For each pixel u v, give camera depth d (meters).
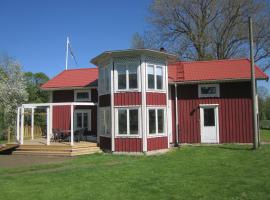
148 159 19.42
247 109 25.58
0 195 11.33
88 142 24.50
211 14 42.09
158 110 22.70
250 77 25.05
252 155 19.58
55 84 29.36
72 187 12.33
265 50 41.00
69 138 26.06
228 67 27.45
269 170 14.81
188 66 28.97
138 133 21.69
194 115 26.53
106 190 11.82
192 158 19.20
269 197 10.55
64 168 16.84
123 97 22.16
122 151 21.98
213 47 42.66
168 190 11.66
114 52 21.92
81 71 30.94
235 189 11.55
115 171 15.45
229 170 15.16
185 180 13.20
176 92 26.89
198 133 26.36
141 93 21.73
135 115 21.88
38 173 15.44
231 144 25.48
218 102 26.16
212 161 17.88
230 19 41.44
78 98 28.66
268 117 65.94
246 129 25.48
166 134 23.05
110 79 22.62
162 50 29.53
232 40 42.00
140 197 10.86
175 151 22.64
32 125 27.69
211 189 11.64
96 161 19.02
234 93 25.91
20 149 23.25
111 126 22.34
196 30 42.62
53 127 28.97
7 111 39.06
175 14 43.50
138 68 21.94
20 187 12.43
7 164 18.45
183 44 43.53
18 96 41.31
